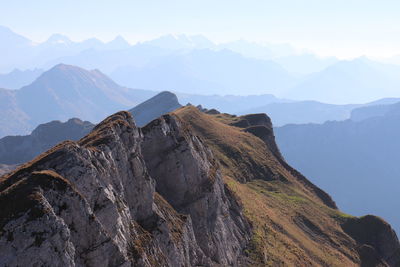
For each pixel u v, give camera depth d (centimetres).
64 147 3177
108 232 3150
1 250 2300
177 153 5525
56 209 2678
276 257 6719
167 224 4391
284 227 8756
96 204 3114
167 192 5400
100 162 3509
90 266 2823
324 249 9588
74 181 2991
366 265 10150
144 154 5300
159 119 5578
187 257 4453
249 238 6769
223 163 11412
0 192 2686
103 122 4381
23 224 2408
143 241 3669
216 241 5525
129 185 4012
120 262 3058
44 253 2402
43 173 2756
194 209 5462
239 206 7362
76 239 2769
